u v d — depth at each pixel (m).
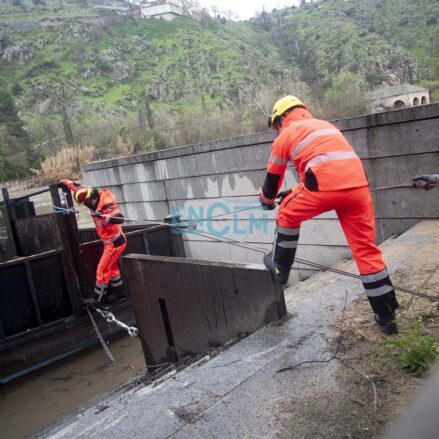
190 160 9.93
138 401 3.20
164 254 9.23
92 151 60.62
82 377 6.98
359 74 108.50
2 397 6.75
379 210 6.85
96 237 10.59
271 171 3.57
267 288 3.94
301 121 3.51
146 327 5.54
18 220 13.12
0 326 7.16
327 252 7.88
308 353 3.30
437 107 6.00
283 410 2.69
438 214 6.29
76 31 149.25
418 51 113.62
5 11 160.62
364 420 2.47
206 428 2.65
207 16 168.50
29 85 126.94
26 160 63.94
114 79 134.12
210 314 4.57
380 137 6.61
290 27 157.62
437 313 3.49
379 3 143.12
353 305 4.01
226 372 3.24
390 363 2.96
